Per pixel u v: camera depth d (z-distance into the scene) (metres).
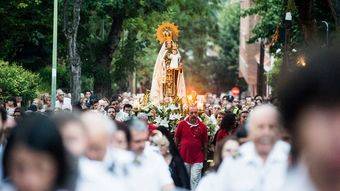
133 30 52.66
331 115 2.40
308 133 2.43
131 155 7.82
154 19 54.47
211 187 6.61
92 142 6.27
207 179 6.66
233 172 6.40
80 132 5.25
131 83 69.38
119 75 51.94
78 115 5.45
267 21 43.59
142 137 9.00
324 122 2.40
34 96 36.69
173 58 35.44
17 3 43.78
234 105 33.44
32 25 45.34
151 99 33.34
